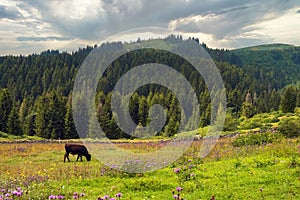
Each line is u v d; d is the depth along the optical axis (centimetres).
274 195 1080
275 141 2523
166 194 1156
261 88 17112
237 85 15550
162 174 1553
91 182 1414
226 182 1285
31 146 3991
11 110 7881
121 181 1417
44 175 1596
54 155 2989
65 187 1285
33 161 2591
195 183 1285
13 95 15050
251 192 1123
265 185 1205
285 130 2888
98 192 1222
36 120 8400
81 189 1270
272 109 12019
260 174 1362
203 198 1080
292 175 1318
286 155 1827
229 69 16925
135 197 1130
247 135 2878
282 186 1164
